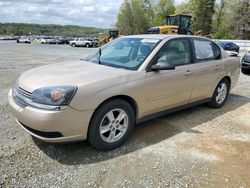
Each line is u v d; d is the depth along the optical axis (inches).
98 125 126.6
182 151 136.0
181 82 165.2
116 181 109.4
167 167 120.5
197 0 2356.1
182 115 192.1
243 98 249.3
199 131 163.0
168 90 157.5
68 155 128.6
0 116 177.3
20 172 113.6
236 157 131.6
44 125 113.1
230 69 213.2
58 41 1868.8
